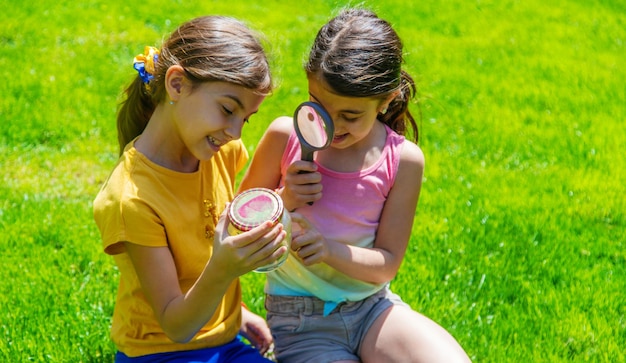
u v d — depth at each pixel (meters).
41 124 6.01
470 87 7.65
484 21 10.02
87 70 7.32
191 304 2.49
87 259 4.12
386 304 2.94
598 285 4.05
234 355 2.87
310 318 2.92
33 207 4.66
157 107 2.66
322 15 9.93
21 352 3.31
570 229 4.74
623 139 6.40
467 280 4.05
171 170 2.64
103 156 5.68
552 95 7.48
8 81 6.80
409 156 2.91
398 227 2.93
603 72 8.27
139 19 9.11
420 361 2.74
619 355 3.47
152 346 2.75
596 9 10.79
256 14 9.73
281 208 2.48
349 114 2.66
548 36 9.54
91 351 3.38
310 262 2.69
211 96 2.47
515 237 4.54
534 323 3.69
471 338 3.53
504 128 6.59
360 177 2.88
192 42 2.52
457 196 5.09
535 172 5.68
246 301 3.79
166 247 2.61
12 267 3.99
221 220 2.50
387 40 2.67
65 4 9.21
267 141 3.00
